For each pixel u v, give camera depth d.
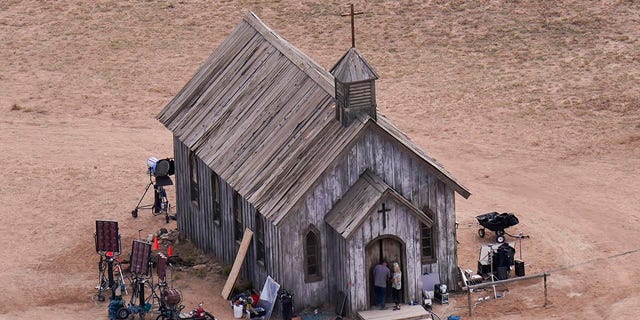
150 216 63.47
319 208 49.69
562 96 82.19
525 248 57.38
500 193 65.62
